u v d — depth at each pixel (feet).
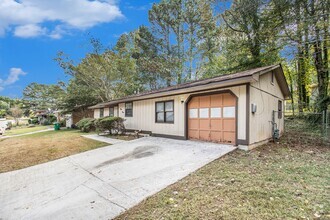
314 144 23.88
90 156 22.79
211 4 47.21
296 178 12.71
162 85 80.64
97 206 10.70
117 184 13.62
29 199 12.64
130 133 40.14
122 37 77.25
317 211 8.66
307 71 42.83
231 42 48.60
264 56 42.47
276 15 35.35
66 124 82.07
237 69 47.57
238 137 21.83
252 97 21.75
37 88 105.50
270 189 11.07
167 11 74.59
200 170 14.98
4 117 152.15
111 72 65.36
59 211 10.60
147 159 19.33
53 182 15.42
